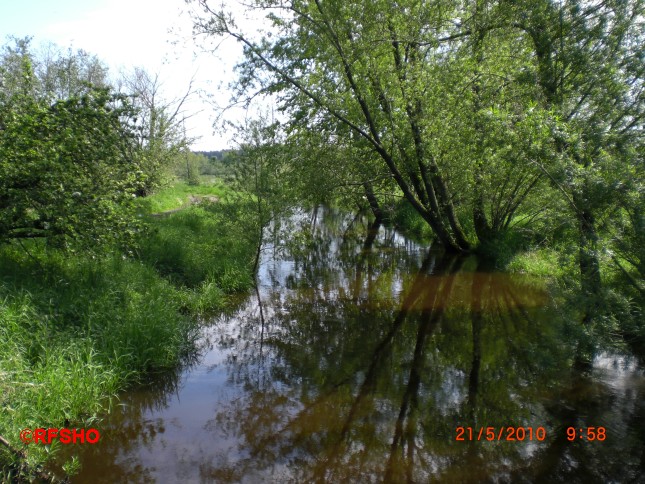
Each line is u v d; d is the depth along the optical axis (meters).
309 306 8.35
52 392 4.33
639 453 3.92
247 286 9.30
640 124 6.43
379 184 13.55
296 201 10.62
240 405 4.88
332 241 16.05
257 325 7.42
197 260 9.62
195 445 4.14
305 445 4.14
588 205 5.06
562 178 5.25
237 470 3.77
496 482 3.61
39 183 5.86
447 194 12.25
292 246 11.17
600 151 5.67
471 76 10.35
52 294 5.93
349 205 16.98
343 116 10.88
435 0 9.75
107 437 4.23
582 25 6.91
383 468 3.80
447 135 10.34
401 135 10.71
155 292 7.31
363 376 5.54
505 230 12.16
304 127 11.16
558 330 5.57
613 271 5.22
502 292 8.91
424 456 3.97
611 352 5.20
